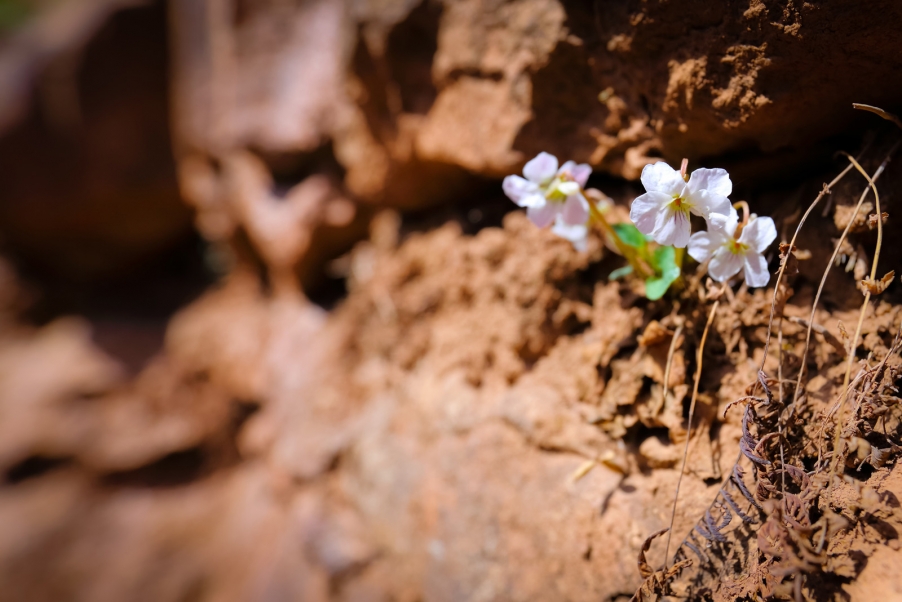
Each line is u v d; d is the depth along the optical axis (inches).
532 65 7.3
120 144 16.5
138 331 17.1
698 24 6.0
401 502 7.8
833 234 6.0
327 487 9.1
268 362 12.1
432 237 9.3
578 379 7.0
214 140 13.5
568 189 6.0
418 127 8.7
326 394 9.8
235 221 13.6
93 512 14.2
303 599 8.7
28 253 19.5
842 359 5.7
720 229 5.3
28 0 20.6
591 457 6.6
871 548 5.0
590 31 6.9
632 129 7.0
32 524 14.3
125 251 18.9
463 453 7.4
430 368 8.5
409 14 8.2
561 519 6.4
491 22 7.6
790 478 5.4
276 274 12.7
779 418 5.4
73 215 17.9
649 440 6.3
